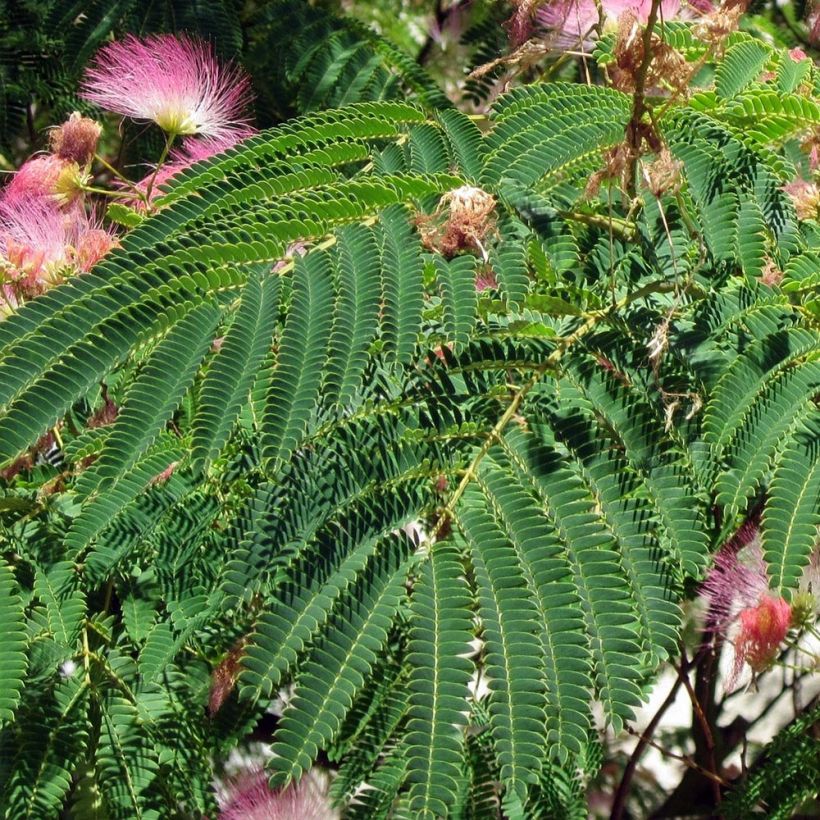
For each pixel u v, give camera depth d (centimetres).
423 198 108
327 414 99
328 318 101
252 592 96
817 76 120
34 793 107
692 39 118
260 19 167
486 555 96
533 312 104
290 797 118
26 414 100
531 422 100
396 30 188
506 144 111
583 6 129
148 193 129
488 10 169
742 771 150
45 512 112
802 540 98
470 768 111
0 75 167
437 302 105
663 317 105
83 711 109
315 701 94
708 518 103
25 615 108
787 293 106
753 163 110
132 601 113
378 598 95
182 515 107
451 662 94
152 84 140
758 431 100
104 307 101
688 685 153
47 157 132
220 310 102
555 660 94
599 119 112
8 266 119
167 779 111
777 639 120
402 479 98
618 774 178
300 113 166
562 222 108
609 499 98
